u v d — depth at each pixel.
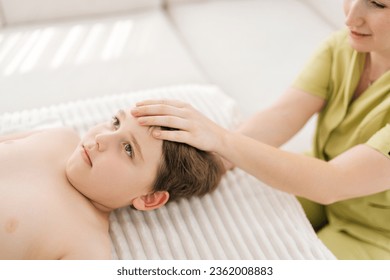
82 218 0.86
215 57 1.54
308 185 0.89
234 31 1.66
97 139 0.86
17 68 1.35
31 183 0.86
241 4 1.81
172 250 0.90
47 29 1.54
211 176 0.95
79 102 1.21
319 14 1.79
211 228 0.95
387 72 0.93
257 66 1.51
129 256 0.88
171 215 0.96
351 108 1.00
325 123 1.04
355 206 1.01
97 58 1.43
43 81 1.31
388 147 0.86
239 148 0.90
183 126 0.88
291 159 0.90
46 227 0.81
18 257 0.80
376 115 0.92
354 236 1.03
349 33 0.89
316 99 1.05
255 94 1.41
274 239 0.95
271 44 1.60
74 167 0.88
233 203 1.00
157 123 0.87
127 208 0.98
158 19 1.66
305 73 1.06
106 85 1.33
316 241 0.98
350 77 0.98
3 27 1.54
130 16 1.66
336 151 1.03
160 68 1.42
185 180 0.92
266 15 1.75
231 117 1.20
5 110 1.20
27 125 1.10
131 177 0.87
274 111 1.05
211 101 1.26
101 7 1.63
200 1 1.82
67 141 1.00
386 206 0.97
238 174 1.06
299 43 1.61
